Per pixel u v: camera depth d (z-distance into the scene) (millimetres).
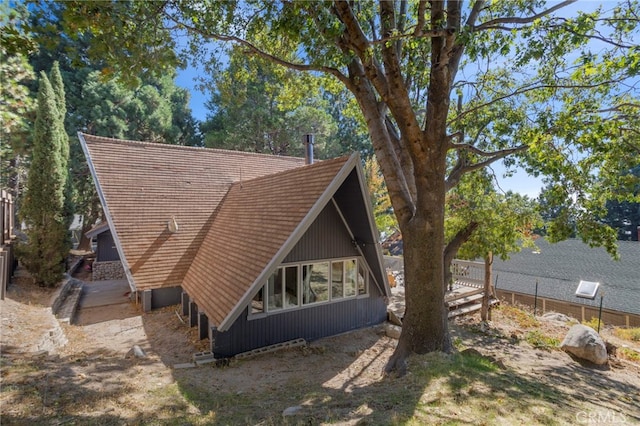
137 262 12766
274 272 10086
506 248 13086
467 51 6766
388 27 7480
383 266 11836
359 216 10945
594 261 25297
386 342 11000
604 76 8047
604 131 7582
